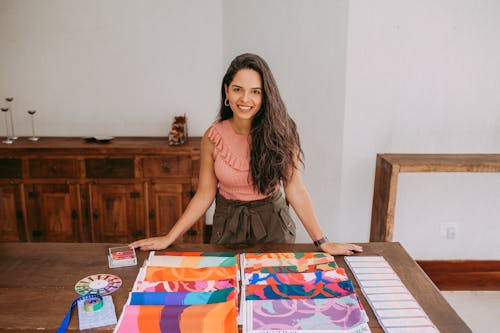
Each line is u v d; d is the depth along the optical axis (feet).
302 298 4.61
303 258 5.50
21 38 12.41
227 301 4.51
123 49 12.57
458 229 11.13
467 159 10.03
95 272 5.27
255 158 6.29
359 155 10.72
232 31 12.10
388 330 4.17
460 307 10.12
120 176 11.52
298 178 6.62
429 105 10.46
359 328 4.20
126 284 5.01
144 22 12.42
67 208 11.70
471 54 10.19
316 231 6.35
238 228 6.62
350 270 5.34
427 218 11.07
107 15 12.34
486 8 9.96
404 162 9.65
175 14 12.38
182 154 11.37
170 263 5.37
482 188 10.88
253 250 5.82
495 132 10.62
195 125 13.14
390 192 9.65
